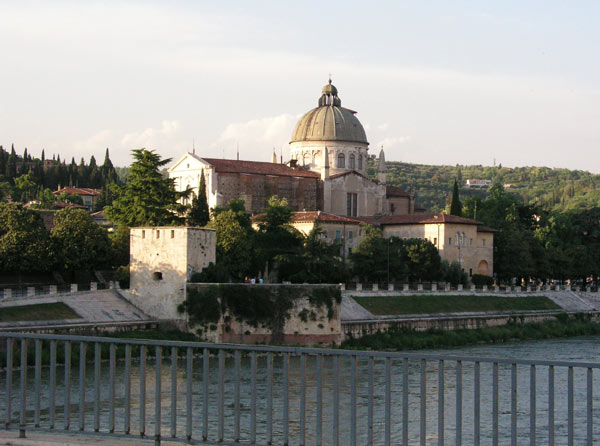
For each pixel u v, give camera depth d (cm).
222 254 16238
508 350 14012
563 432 7344
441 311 16288
